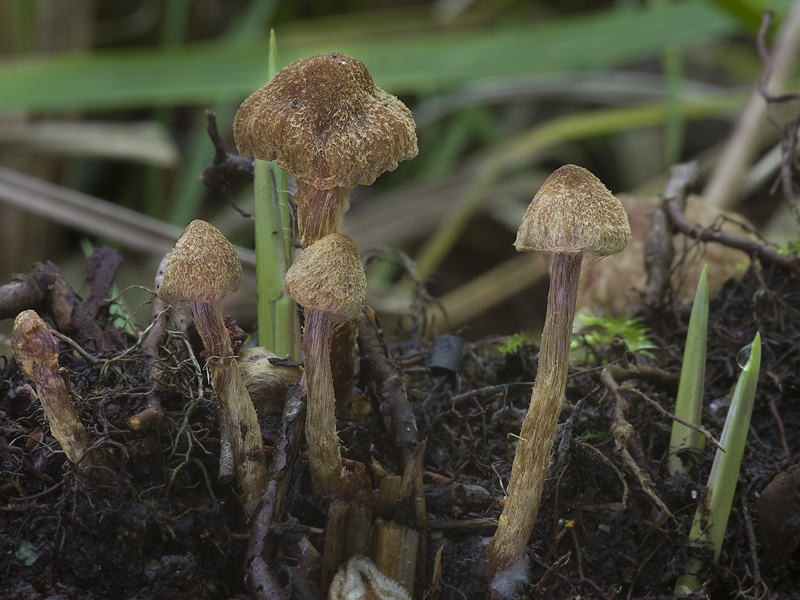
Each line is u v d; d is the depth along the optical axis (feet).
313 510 0.92
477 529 0.93
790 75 1.80
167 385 0.94
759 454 1.00
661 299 1.13
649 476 0.95
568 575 0.93
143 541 0.90
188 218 1.89
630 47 1.73
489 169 1.86
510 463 0.98
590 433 0.99
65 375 0.90
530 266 1.87
